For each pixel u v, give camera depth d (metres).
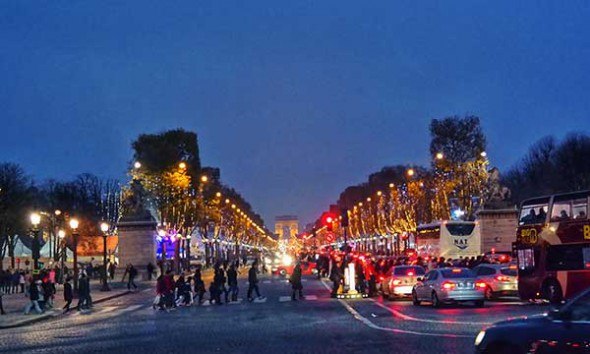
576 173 113.44
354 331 26.72
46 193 124.00
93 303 51.28
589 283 33.94
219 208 136.38
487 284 40.16
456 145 87.19
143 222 85.94
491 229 78.50
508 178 131.25
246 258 139.88
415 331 25.83
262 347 23.05
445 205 87.94
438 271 37.88
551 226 35.97
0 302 42.09
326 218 68.62
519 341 13.15
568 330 12.48
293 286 48.09
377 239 148.12
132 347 24.41
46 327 34.97
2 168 95.69
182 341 25.66
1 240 85.31
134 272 67.88
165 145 96.69
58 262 94.44
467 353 19.83
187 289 46.66
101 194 130.50
